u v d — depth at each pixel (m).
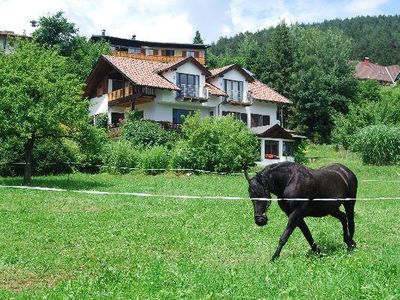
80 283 9.37
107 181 31.42
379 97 82.19
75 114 28.73
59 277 10.45
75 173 36.75
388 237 14.80
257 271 9.72
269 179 11.37
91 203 21.58
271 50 80.69
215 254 12.40
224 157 38.94
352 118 63.41
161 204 21.41
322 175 11.99
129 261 11.58
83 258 11.87
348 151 59.06
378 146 45.56
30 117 27.42
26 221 17.06
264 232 15.22
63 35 71.81
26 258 11.85
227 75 56.00
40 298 8.43
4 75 27.70
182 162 38.91
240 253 12.53
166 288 8.70
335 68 78.38
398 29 198.25
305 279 9.03
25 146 29.72
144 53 92.50
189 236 14.59
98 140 30.78
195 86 53.25
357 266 9.80
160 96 51.03
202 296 8.19
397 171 39.97
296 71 78.44
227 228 15.91
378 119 61.66
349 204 12.81
